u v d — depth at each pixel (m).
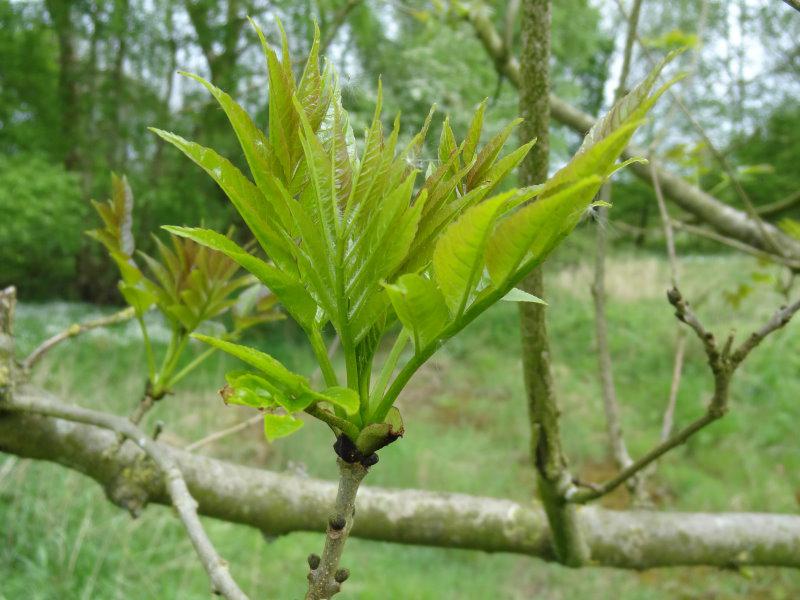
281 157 0.60
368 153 0.56
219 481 1.69
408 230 0.56
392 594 5.22
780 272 2.41
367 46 9.95
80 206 10.85
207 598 4.58
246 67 12.57
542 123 1.16
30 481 4.95
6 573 4.23
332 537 0.64
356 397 0.52
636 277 14.17
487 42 3.09
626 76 2.07
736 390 9.46
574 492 1.47
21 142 11.30
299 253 0.59
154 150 13.27
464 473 7.39
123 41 13.32
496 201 0.48
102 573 4.49
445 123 0.64
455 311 0.56
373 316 0.60
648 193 9.54
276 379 0.53
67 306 12.69
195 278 1.41
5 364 1.52
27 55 12.06
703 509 7.06
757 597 5.93
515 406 9.60
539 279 1.33
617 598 5.75
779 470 7.96
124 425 1.29
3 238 9.82
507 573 6.03
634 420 9.10
